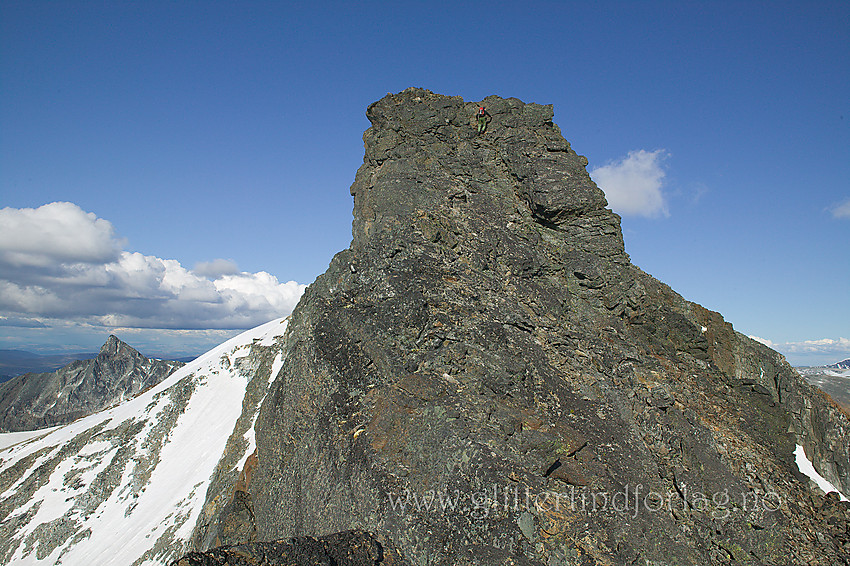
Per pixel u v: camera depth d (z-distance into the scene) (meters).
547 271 29.98
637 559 18.02
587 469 20.02
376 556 17.31
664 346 29.11
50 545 44.06
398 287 26.19
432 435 19.75
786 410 28.78
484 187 32.72
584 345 26.36
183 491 43.09
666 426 23.02
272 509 24.30
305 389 25.00
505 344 24.33
